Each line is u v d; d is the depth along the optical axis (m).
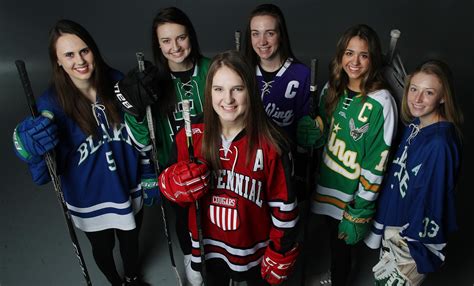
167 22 1.87
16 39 5.68
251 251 1.70
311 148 2.03
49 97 1.77
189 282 2.44
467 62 5.05
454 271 2.45
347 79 1.89
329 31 5.73
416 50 5.41
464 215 2.87
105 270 2.22
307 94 2.19
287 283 2.42
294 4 5.89
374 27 5.74
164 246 2.74
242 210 1.58
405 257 1.70
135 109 1.82
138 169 2.07
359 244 2.66
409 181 1.69
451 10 5.90
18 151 1.68
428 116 1.65
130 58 5.50
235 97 1.39
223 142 1.52
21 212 3.08
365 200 1.89
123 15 5.74
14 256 2.70
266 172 1.53
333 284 2.26
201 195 1.53
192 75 2.04
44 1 5.71
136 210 2.13
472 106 4.16
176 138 1.64
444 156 1.57
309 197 2.13
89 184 1.91
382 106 1.77
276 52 2.13
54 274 2.55
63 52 1.65
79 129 1.80
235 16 5.79
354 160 1.90
